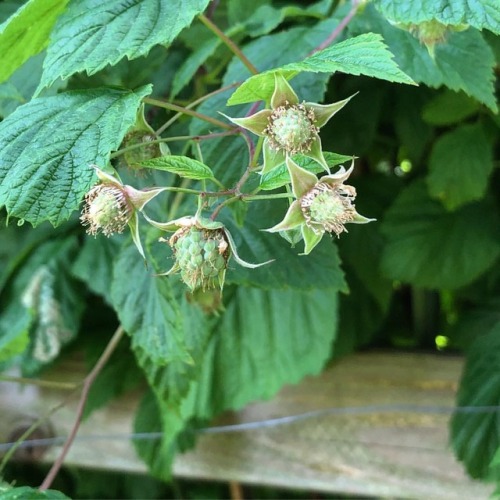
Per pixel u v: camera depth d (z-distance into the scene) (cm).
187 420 49
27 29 33
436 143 46
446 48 37
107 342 53
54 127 31
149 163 31
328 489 49
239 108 37
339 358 48
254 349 47
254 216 38
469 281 47
